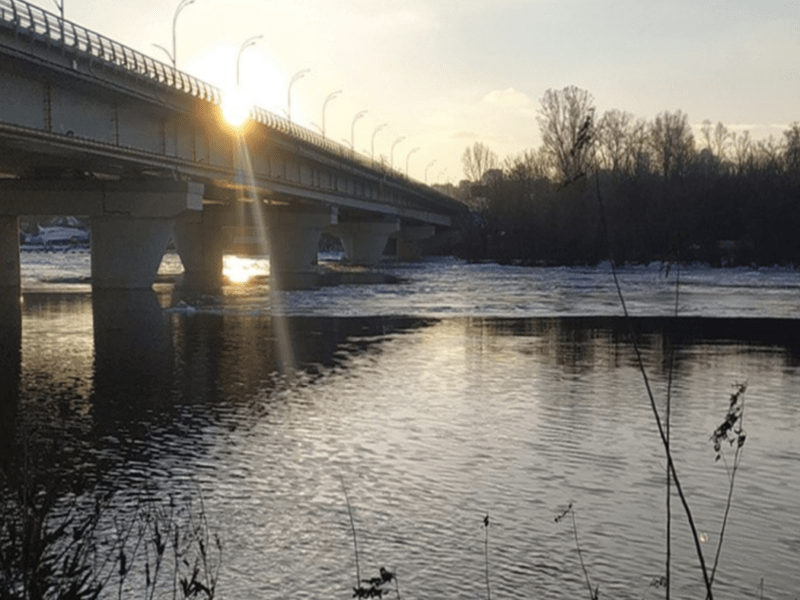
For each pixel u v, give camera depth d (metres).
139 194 64.56
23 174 65.88
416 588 12.55
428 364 33.78
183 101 55.31
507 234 147.12
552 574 13.09
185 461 19.19
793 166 132.12
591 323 49.72
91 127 47.53
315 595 12.25
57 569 7.10
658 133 153.25
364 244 141.38
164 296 64.81
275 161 80.88
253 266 131.88
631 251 118.44
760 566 13.49
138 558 13.10
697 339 42.41
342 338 41.72
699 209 116.44
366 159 110.31
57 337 41.19
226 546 14.01
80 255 169.12
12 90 39.69
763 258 112.94
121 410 24.67
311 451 20.11
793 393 27.97
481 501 16.52
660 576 13.09
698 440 21.50
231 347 38.25
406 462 19.25
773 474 18.50
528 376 31.06
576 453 20.16
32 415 23.88
